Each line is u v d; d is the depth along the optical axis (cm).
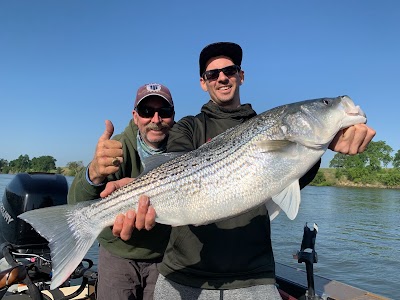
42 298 137
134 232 138
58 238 109
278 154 108
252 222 110
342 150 110
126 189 112
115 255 144
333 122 108
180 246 112
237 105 133
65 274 106
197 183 108
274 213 112
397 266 341
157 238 142
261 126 111
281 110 112
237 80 130
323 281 167
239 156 108
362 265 348
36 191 188
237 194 107
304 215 638
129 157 147
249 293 106
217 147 110
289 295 150
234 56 130
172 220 108
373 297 147
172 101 148
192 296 109
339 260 366
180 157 112
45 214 110
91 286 158
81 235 111
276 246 398
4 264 172
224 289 106
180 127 123
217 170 108
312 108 111
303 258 137
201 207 107
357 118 108
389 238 465
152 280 148
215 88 129
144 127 143
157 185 110
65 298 145
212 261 107
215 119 128
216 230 109
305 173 111
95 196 117
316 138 109
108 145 106
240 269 107
